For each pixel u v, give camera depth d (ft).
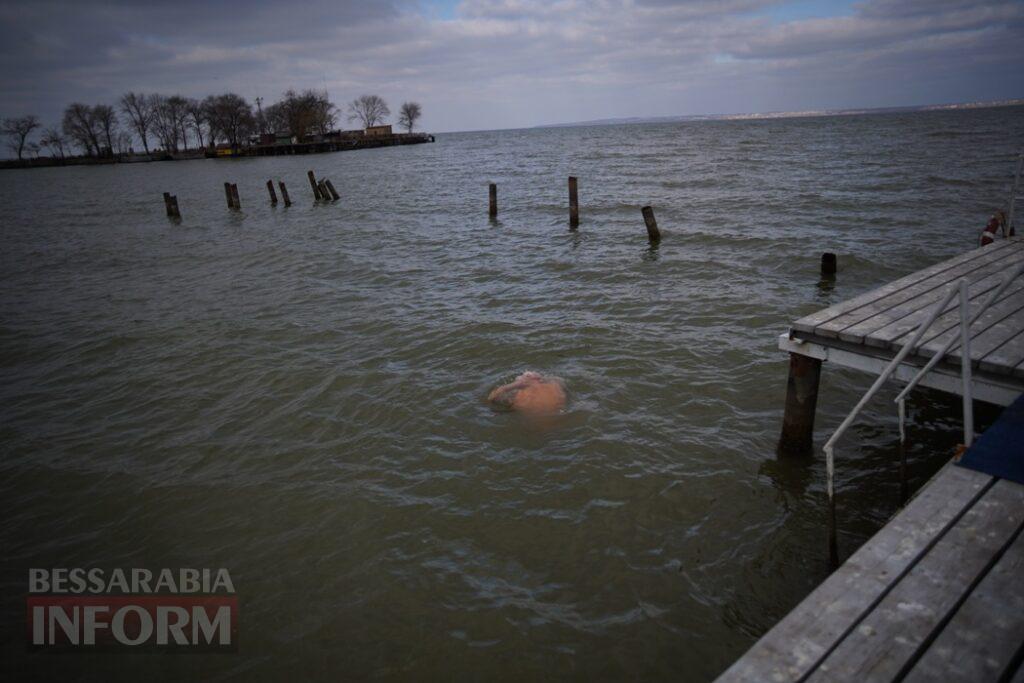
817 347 20.85
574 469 22.31
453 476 22.36
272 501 21.70
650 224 57.98
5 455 25.96
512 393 27.40
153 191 171.42
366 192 127.95
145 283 55.83
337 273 54.19
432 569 18.06
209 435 26.61
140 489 22.98
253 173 221.46
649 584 17.08
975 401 25.58
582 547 18.58
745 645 15.11
